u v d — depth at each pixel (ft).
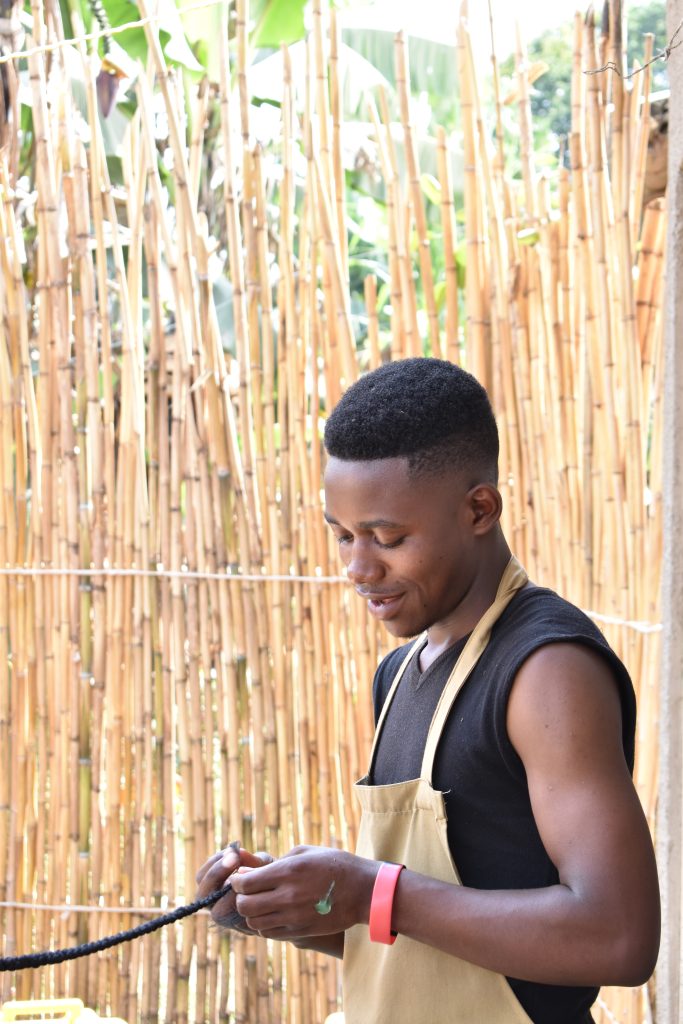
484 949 3.13
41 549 8.91
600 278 7.44
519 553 8.16
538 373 8.05
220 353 8.63
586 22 7.38
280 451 8.61
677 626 4.44
